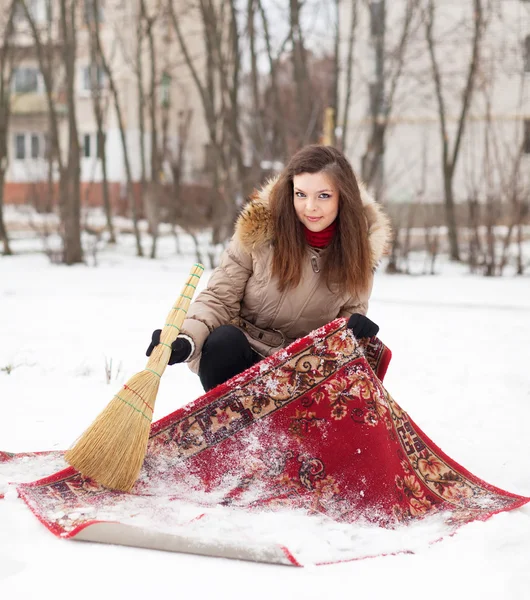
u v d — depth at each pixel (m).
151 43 19.50
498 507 3.02
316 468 2.98
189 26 32.62
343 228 3.24
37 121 33.28
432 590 2.33
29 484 2.92
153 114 19.20
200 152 33.38
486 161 15.22
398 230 14.76
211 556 2.51
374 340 3.19
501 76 23.25
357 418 2.96
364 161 15.88
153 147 19.22
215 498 2.94
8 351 6.13
